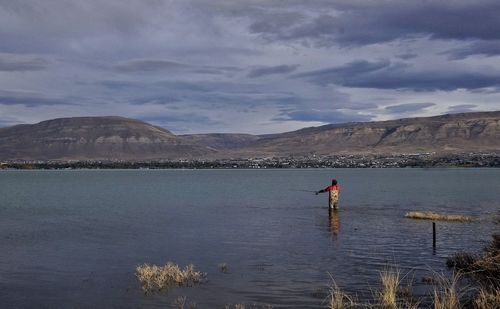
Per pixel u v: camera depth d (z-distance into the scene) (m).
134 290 16.59
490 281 15.96
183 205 51.66
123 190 85.06
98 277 18.44
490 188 81.62
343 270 19.08
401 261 20.66
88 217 39.91
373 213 40.22
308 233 28.88
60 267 20.22
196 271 19.09
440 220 34.81
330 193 41.47
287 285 16.97
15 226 34.00
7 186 102.31
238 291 16.28
